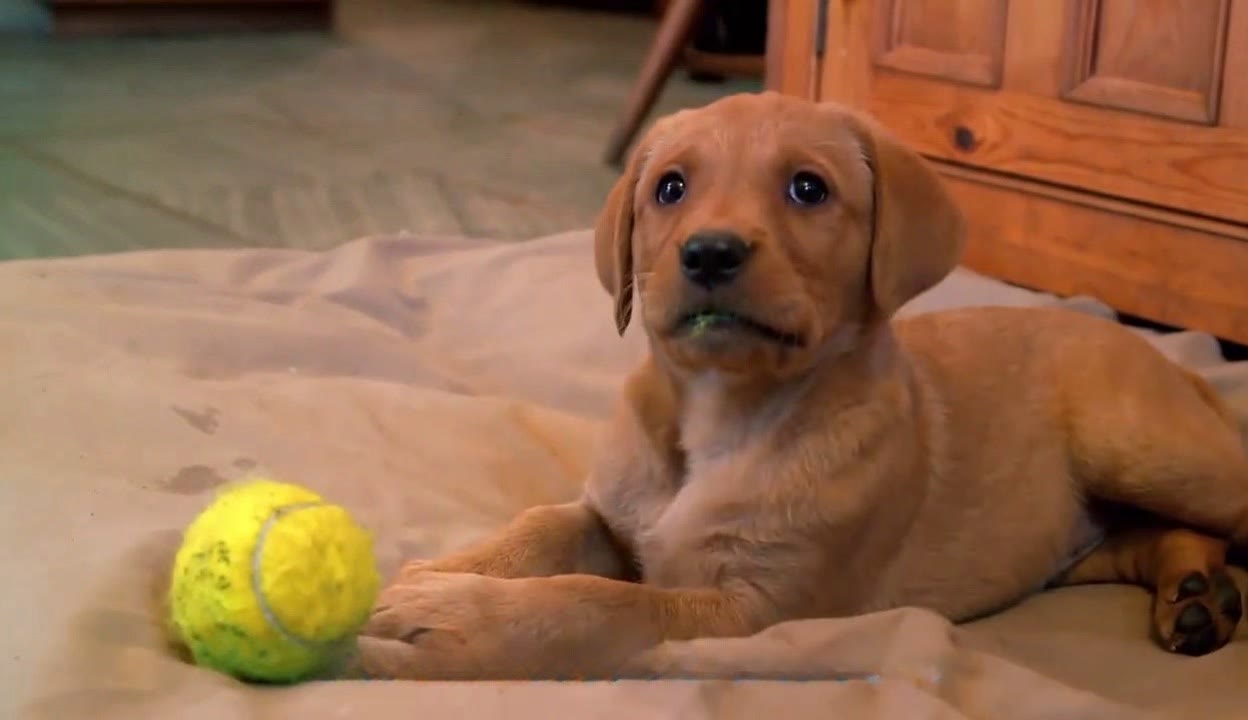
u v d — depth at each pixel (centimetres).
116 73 646
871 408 179
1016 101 330
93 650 144
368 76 663
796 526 173
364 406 240
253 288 305
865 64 366
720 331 164
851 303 178
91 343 249
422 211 431
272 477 207
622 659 159
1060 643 183
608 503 192
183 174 468
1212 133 294
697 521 178
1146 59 303
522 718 140
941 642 161
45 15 757
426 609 160
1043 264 335
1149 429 201
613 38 798
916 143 356
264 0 778
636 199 189
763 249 163
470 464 228
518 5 919
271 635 140
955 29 340
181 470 207
